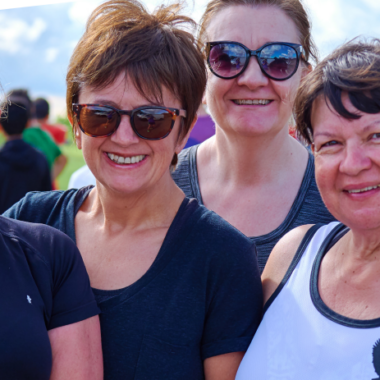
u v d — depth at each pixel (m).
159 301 1.54
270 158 2.20
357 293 1.36
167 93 1.56
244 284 1.57
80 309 1.48
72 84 1.62
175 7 1.64
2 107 1.80
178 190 1.76
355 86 1.21
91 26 1.61
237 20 2.08
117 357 1.53
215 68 2.13
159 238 1.66
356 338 1.28
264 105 2.11
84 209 1.87
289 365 1.39
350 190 1.30
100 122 1.53
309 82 1.37
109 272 1.66
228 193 2.29
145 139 1.53
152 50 1.51
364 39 1.34
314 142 1.38
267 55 2.04
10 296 1.39
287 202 2.15
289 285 1.57
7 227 1.52
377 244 1.36
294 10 2.12
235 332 1.56
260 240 2.10
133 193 1.63
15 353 1.33
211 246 1.58
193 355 1.54
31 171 4.75
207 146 2.48
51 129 7.10
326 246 1.56
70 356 1.44
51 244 1.52
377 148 1.23
